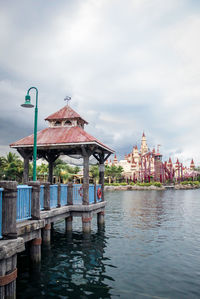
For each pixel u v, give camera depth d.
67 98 16.41
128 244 12.66
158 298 6.76
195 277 8.30
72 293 7.04
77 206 13.35
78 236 14.12
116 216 24.05
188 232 15.99
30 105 10.37
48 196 10.62
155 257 10.48
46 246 11.02
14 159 60.97
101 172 17.95
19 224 7.38
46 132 14.81
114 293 7.05
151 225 18.70
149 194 71.56
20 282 7.76
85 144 13.31
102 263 9.62
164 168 146.00
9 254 5.44
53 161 16.84
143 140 176.75
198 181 147.25
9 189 6.07
